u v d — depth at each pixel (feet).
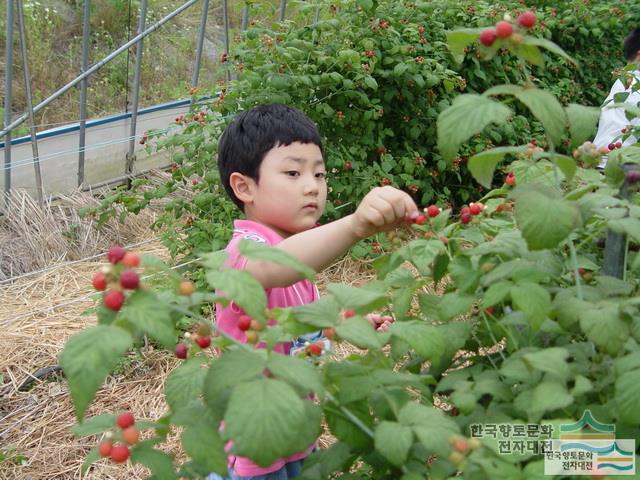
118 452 3.51
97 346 2.90
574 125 3.89
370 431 3.57
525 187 3.93
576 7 22.33
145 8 17.49
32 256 15.51
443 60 17.43
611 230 4.08
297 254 4.97
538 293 3.75
